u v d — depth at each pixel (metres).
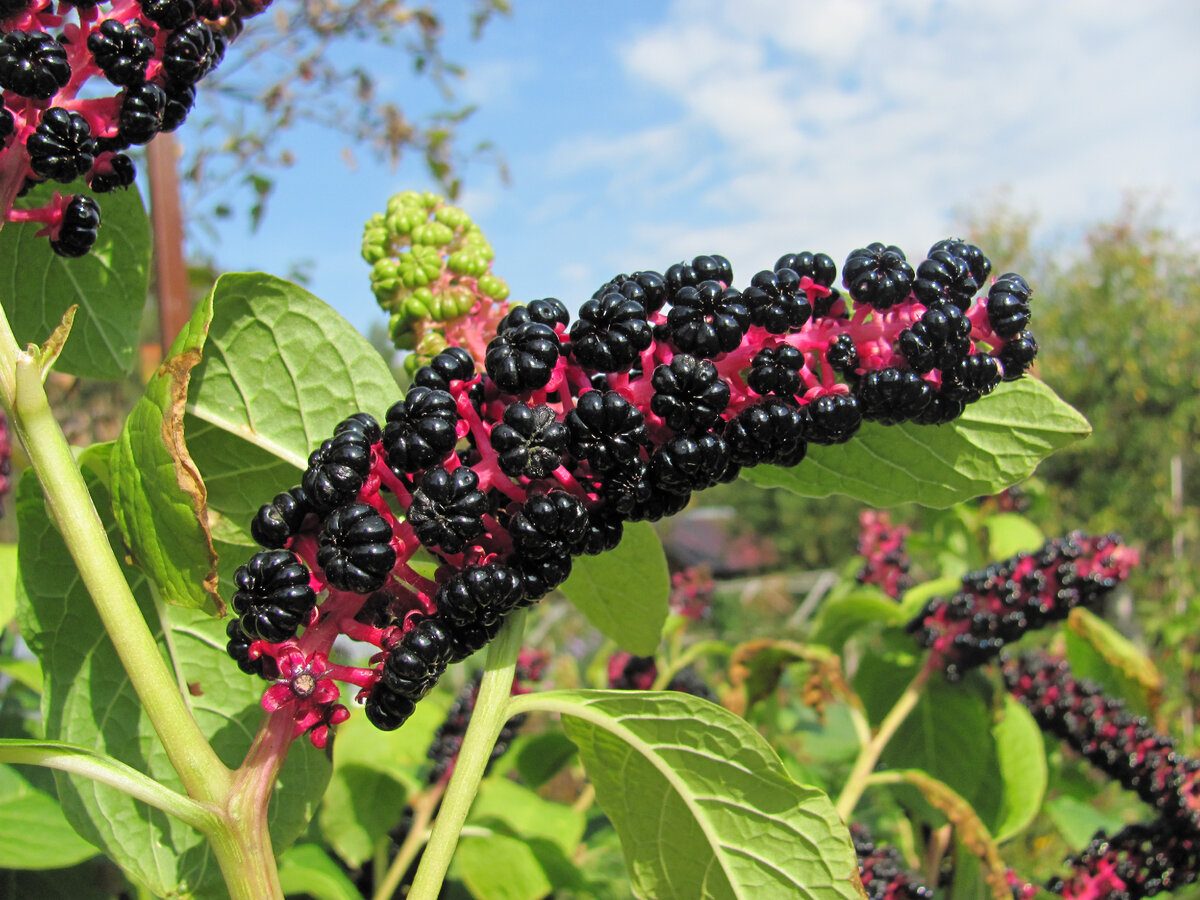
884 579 0.36
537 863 0.26
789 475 0.18
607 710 0.15
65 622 0.15
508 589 0.12
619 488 0.13
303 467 0.15
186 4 0.13
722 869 0.16
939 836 0.29
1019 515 0.43
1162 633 0.86
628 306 0.13
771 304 0.13
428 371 0.13
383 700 0.12
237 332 0.15
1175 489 1.18
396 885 0.26
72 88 0.13
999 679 0.28
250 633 0.12
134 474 0.13
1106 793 0.59
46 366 0.12
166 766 0.16
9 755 0.12
